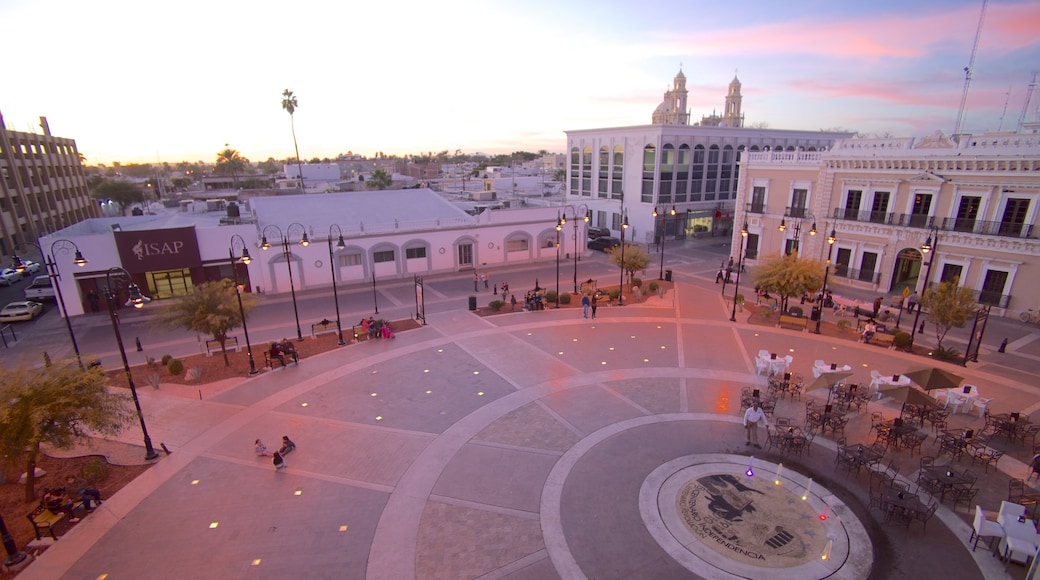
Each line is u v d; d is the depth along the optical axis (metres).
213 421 17.67
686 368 21.45
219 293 22.23
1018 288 27.72
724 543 11.73
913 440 15.21
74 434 14.14
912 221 31.52
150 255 31.73
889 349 23.44
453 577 10.82
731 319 28.08
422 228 39.22
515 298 33.00
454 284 37.19
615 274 39.97
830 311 29.64
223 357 23.42
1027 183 26.77
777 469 14.46
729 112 65.88
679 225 55.56
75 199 75.81
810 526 12.26
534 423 17.12
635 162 54.47
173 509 13.22
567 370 21.38
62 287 30.52
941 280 30.58
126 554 11.70
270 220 38.12
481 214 42.28
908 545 11.62
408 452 15.55
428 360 22.70
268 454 15.46
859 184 34.06
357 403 18.80
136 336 26.88
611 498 13.29
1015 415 15.87
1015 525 11.22
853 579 10.70
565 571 10.95
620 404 18.36
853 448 15.05
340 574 10.97
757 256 38.91
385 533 12.17
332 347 24.47
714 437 16.12
